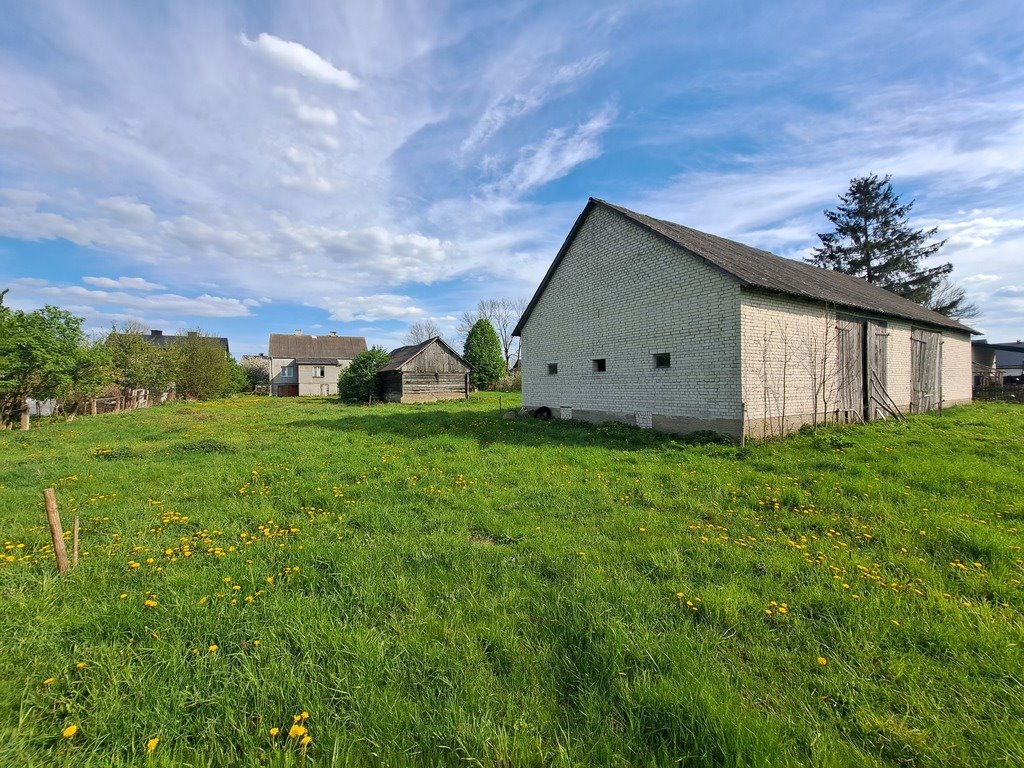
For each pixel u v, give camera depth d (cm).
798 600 319
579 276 1411
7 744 201
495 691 234
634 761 194
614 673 239
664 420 1126
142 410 2450
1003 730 203
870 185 3416
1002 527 443
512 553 415
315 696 226
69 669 251
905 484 612
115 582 362
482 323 4212
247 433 1359
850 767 189
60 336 1673
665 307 1120
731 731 197
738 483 644
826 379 1143
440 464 814
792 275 1272
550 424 1384
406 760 193
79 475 759
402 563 394
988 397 2172
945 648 264
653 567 380
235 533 484
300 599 324
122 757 199
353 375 2866
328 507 575
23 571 378
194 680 239
